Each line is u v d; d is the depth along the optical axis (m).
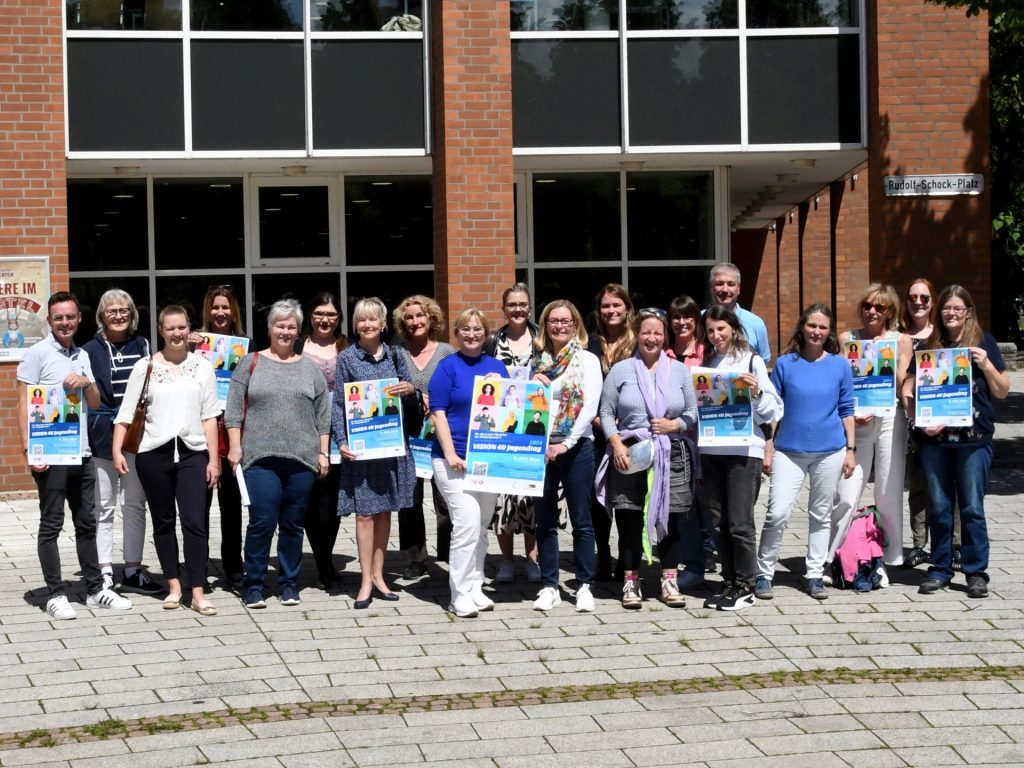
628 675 7.23
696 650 7.70
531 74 14.59
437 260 14.62
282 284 15.71
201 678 7.24
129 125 14.09
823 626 8.20
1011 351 32.53
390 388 8.77
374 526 9.05
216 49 14.22
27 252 13.33
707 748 6.08
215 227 15.55
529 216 15.85
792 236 24.17
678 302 9.20
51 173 13.40
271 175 15.59
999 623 8.20
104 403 9.11
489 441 8.36
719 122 14.72
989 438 8.87
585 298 15.98
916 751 6.02
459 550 8.57
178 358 8.84
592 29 14.62
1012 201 27.33
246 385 8.92
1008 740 6.15
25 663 7.56
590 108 14.66
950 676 7.12
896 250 14.63
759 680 7.10
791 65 14.77
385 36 14.43
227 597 9.22
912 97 14.52
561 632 8.16
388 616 8.60
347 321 15.77
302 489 8.88
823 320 8.80
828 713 6.55
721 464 8.66
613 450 8.56
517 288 9.36
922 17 14.47
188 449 8.77
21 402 8.66
